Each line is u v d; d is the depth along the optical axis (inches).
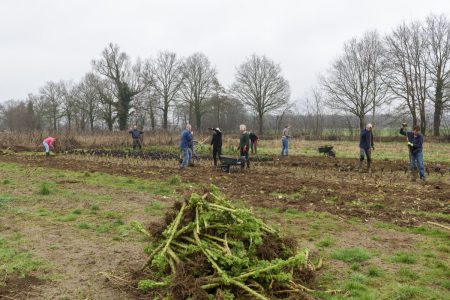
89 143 1216.8
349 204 362.6
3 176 538.9
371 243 254.7
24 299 176.7
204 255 179.0
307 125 2527.1
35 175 550.0
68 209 342.3
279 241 201.9
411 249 242.8
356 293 182.2
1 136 1163.9
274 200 378.0
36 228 284.2
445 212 328.8
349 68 2000.5
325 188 442.3
